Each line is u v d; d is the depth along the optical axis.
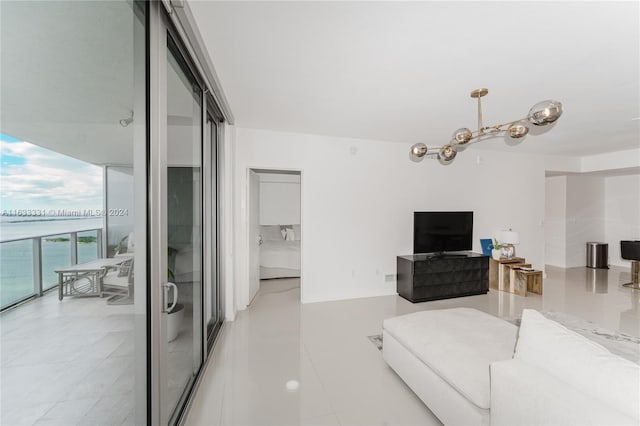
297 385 2.14
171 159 1.59
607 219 6.87
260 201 5.35
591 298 4.23
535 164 5.45
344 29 1.71
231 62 2.10
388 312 3.71
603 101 2.86
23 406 0.72
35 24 0.72
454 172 4.91
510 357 1.70
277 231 5.61
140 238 1.18
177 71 1.69
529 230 5.41
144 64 1.22
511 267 4.55
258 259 4.60
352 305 3.99
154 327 1.26
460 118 3.43
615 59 2.05
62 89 0.79
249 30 1.71
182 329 1.86
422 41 1.83
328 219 4.23
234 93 2.69
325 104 2.97
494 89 2.59
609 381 1.00
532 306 3.87
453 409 1.59
